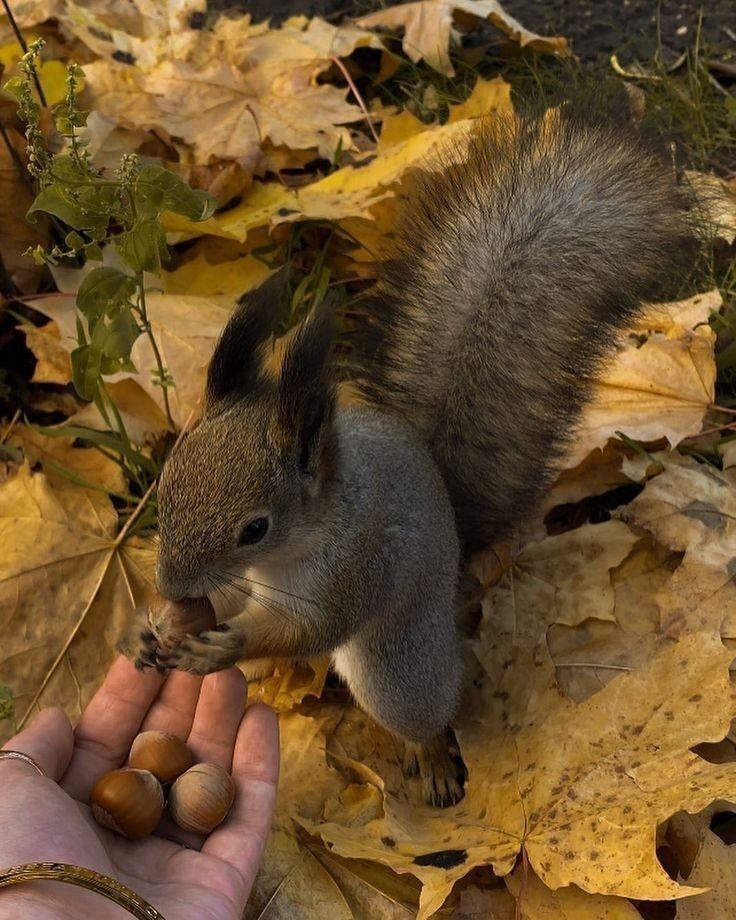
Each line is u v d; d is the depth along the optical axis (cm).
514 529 64
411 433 62
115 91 76
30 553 61
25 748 53
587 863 54
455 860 56
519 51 84
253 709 56
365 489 57
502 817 57
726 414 69
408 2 88
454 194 65
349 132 78
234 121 77
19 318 69
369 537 57
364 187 73
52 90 76
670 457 66
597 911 54
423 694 60
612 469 67
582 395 63
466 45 85
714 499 64
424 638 60
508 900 55
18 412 67
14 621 60
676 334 68
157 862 53
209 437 54
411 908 55
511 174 64
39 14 78
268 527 54
